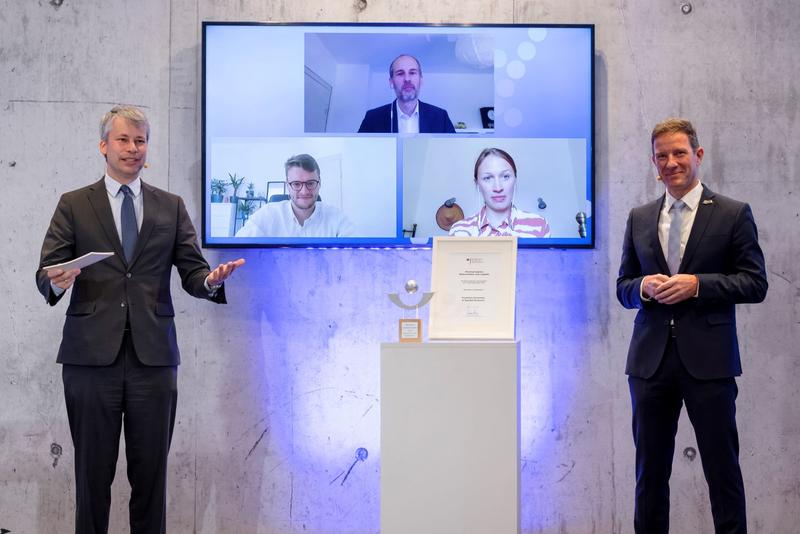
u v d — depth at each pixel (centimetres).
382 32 360
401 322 299
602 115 366
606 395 363
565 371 364
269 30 358
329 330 364
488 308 311
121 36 364
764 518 361
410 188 359
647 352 293
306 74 359
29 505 358
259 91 358
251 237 358
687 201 297
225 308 363
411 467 294
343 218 359
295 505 361
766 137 365
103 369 288
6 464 358
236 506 360
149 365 292
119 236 299
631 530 361
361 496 362
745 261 285
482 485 292
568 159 359
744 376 362
